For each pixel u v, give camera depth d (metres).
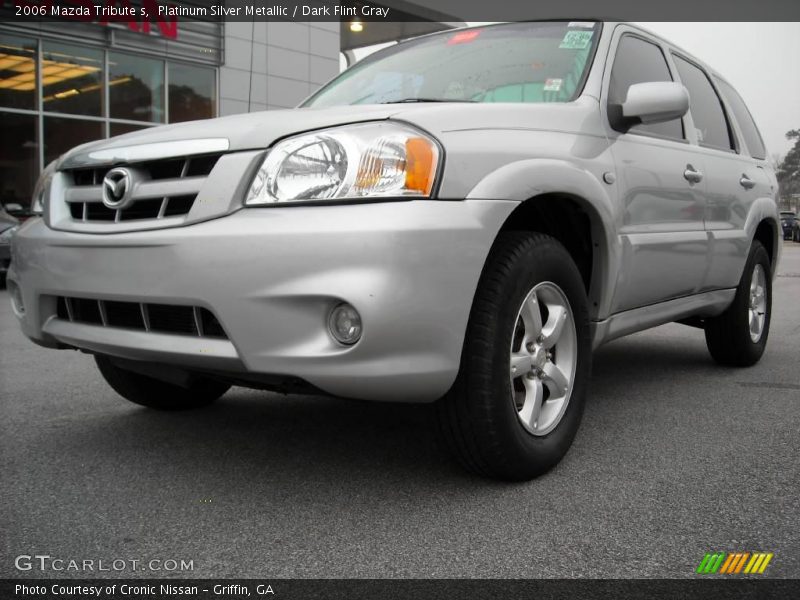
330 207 2.09
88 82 13.95
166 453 2.79
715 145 4.12
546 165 2.48
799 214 35.44
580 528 2.10
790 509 2.24
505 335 2.30
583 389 2.71
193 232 2.17
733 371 4.38
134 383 3.17
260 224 2.11
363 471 2.57
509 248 2.38
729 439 2.96
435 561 1.91
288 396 3.67
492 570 1.86
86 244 2.38
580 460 2.70
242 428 3.11
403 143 2.12
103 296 2.36
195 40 14.84
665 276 3.34
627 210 2.99
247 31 15.51
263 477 2.52
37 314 2.63
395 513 2.21
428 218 2.08
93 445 2.89
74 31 13.51
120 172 2.39
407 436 2.97
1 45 13.05
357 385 2.08
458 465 2.57
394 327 2.03
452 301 2.12
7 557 1.93
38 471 2.59
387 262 2.02
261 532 2.08
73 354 4.91
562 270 2.56
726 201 3.94
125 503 2.30
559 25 3.38
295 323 2.07
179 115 14.98
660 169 3.27
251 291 2.09
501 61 3.24
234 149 2.22
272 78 15.94
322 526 2.12
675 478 2.51
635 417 3.30
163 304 2.25
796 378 4.17
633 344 5.39
